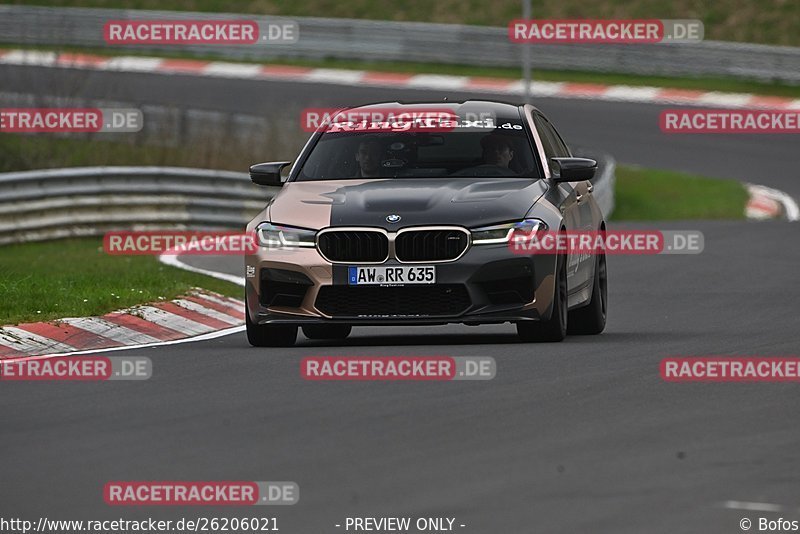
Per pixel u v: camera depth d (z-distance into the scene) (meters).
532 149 41.00
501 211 37.66
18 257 66.94
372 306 37.44
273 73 150.88
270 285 38.06
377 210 37.66
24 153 91.69
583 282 41.59
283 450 25.09
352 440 25.88
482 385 31.61
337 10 171.25
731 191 107.56
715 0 165.50
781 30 160.88
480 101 43.47
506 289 37.34
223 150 94.12
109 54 154.38
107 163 92.12
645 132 130.00
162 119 96.50
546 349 37.47
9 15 153.25
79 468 23.98
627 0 167.00
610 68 149.25
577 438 25.77
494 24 166.62
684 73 147.00
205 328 45.62
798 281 57.47
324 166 40.97
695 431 26.34
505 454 24.47
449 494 21.69
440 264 37.03
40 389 32.22
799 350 37.03
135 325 43.66
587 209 43.09
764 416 27.83
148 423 27.88
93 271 58.38
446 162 40.53
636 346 38.34
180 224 78.75
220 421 27.94
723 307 49.56
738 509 20.58
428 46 154.25
